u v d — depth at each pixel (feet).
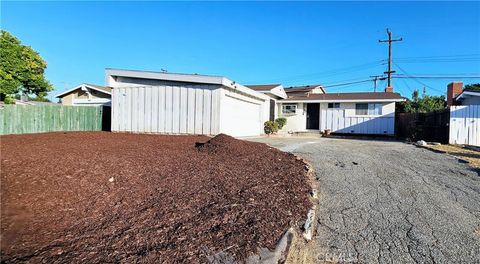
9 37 83.97
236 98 46.21
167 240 9.48
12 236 9.16
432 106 74.49
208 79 39.32
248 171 18.48
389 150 32.78
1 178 13.51
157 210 11.73
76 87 71.10
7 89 79.00
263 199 13.85
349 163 24.21
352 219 13.16
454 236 11.64
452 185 18.40
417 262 9.82
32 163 16.14
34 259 7.98
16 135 34.37
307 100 66.39
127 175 15.52
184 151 24.13
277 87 65.16
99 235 9.59
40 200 11.82
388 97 61.16
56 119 46.93
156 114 42.32
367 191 17.03
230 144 25.40
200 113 40.16
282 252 10.02
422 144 39.63
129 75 43.88
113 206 11.89
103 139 30.86
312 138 52.85
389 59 91.04
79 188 13.29
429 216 13.57
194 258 8.59
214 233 10.19
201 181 15.64
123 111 44.29
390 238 11.44
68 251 8.52
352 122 63.26
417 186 18.13
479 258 10.03
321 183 18.35
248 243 9.81
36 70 90.84
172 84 42.32
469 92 54.03
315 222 12.82
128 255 8.48
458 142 41.68
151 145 27.07
